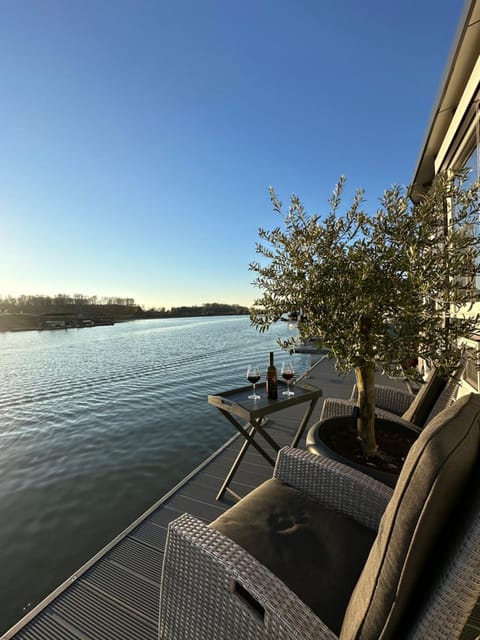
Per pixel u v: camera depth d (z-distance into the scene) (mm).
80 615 1371
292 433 3395
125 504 2844
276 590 783
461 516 576
